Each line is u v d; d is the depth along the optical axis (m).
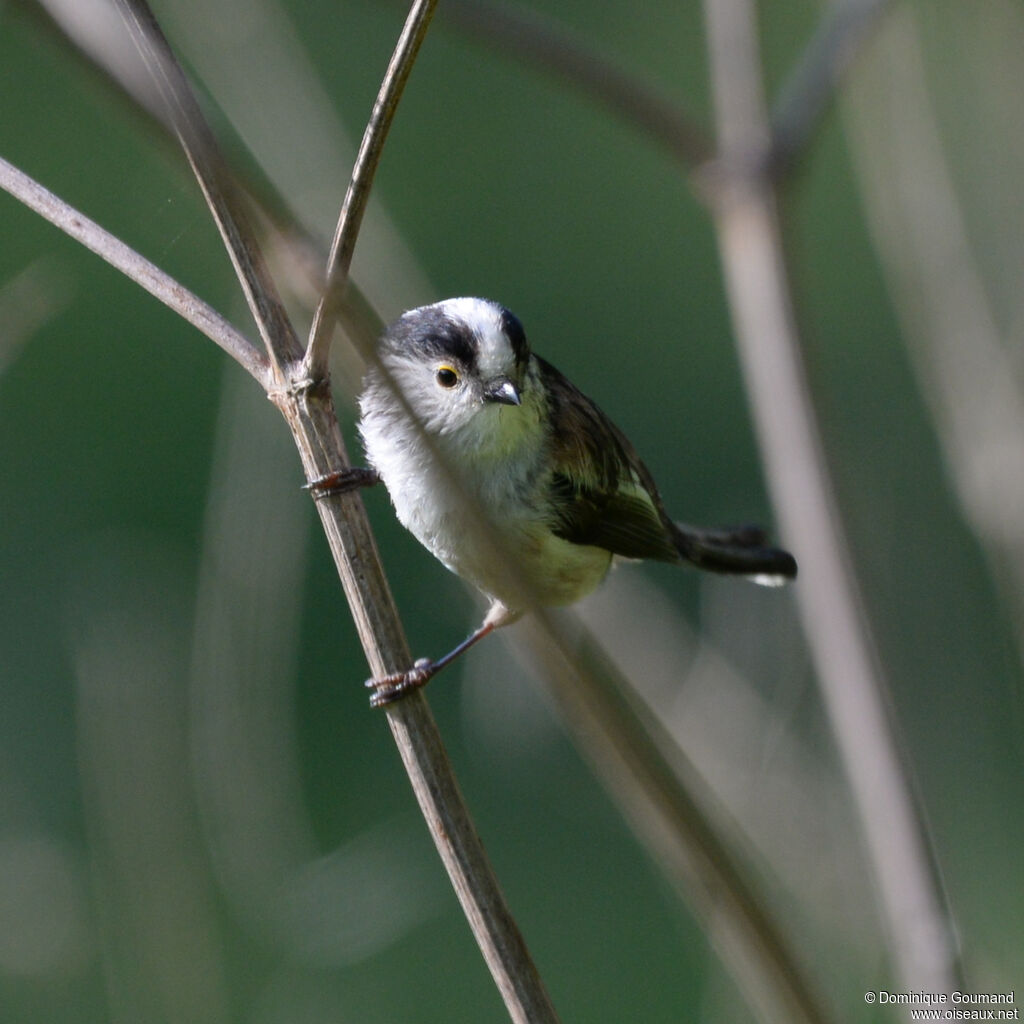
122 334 19.94
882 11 9.55
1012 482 9.04
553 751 13.48
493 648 10.06
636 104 9.48
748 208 9.23
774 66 20.92
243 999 10.09
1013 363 9.29
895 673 10.21
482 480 9.70
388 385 5.14
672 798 5.42
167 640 9.86
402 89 5.96
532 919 15.33
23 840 11.07
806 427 8.84
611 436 10.81
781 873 8.39
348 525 7.16
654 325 22.44
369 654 7.27
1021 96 10.09
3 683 15.09
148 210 18.25
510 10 9.45
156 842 9.11
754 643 9.95
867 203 9.88
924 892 7.88
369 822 15.97
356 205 6.15
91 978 10.45
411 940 13.82
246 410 9.25
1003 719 11.59
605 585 9.39
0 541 18.55
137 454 19.44
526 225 23.41
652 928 15.23
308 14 23.02
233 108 9.50
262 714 9.19
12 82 20.33
